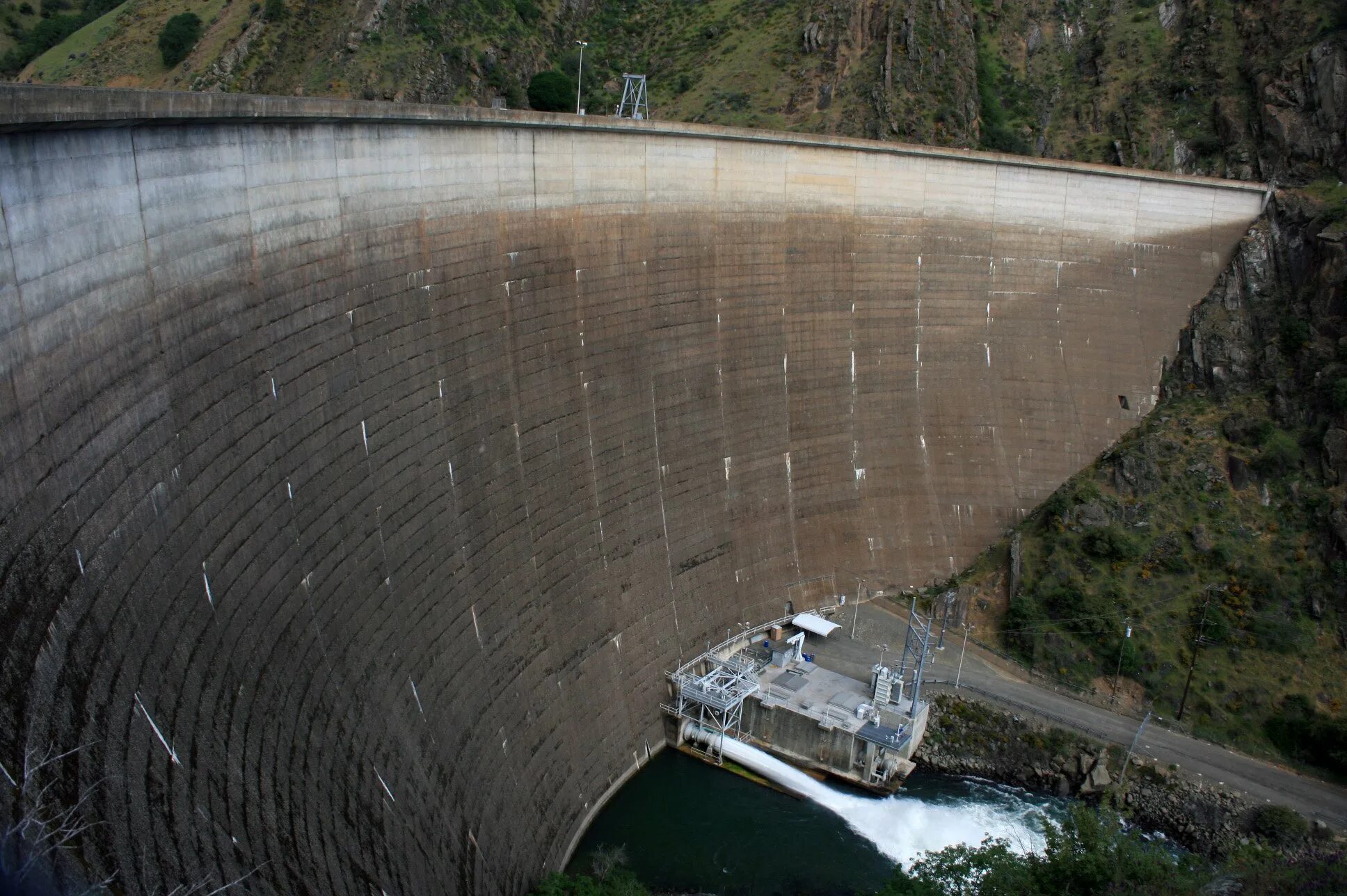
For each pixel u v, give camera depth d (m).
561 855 43.88
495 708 40.88
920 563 66.06
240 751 25.17
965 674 58.84
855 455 64.88
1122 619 59.56
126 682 21.86
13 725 18.00
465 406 41.16
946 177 66.44
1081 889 35.00
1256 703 55.38
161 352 25.31
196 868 21.22
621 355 51.75
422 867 32.03
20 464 19.89
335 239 33.72
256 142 29.61
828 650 59.53
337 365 33.62
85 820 18.58
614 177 50.34
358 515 33.97
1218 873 36.09
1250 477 63.78
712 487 57.53
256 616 27.83
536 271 45.84
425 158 38.56
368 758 31.58
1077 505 65.31
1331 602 58.22
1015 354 69.62
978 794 52.88
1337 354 64.75
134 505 23.55
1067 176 69.50
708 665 55.31
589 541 48.94
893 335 66.25
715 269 57.34
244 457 28.44
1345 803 50.47
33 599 19.64
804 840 48.16
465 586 40.22
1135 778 52.28
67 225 21.92
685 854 46.62
